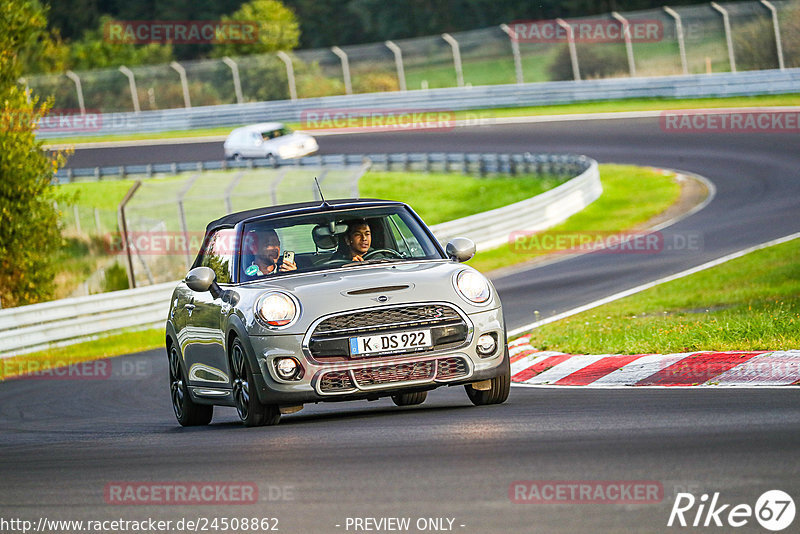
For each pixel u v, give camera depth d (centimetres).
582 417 2225
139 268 10562
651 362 3184
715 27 16500
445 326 2439
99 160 17438
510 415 2355
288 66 19425
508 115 16312
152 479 1920
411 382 2412
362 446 2059
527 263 7850
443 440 2042
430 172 13650
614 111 15262
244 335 2472
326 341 2392
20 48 8781
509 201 11844
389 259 2709
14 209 8506
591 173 10606
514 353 3938
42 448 2670
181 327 3006
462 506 1491
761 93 14350
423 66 19512
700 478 1541
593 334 3928
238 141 15138
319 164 14425
